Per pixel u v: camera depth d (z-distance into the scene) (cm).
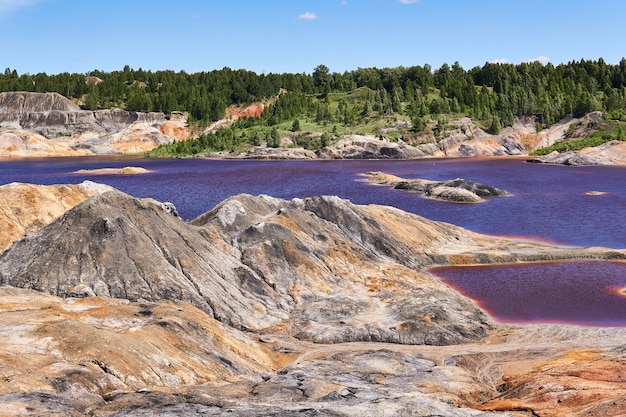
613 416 3597
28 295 5716
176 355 4722
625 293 7119
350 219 8731
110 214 6781
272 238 7406
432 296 6781
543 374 4659
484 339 5800
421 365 5066
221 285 6488
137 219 6981
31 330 4659
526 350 5462
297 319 6188
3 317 4912
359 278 7250
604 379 4409
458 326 5938
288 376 4553
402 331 5788
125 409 3631
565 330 5953
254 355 5250
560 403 4028
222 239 7481
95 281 6119
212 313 6012
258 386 4325
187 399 3878
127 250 6450
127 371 4284
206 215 8344
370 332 5784
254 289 6625
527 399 4181
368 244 8394
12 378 3822
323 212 8800
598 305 6725
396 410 3681
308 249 7469
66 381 3928
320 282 6975
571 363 4944
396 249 8438
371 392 4169
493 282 7606
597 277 7762
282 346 5569
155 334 4884
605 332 5881
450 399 4141
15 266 6303
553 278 7738
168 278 6269
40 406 3509
